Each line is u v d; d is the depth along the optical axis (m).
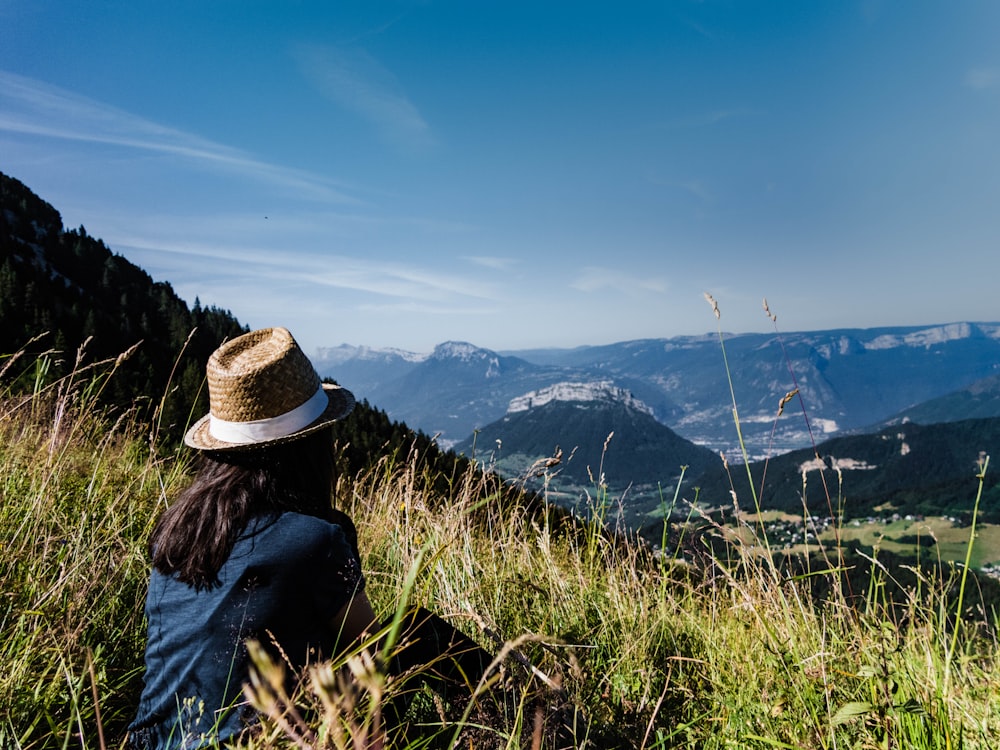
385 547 4.20
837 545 2.78
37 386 4.11
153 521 3.30
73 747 2.01
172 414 4.36
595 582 3.88
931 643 2.43
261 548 1.83
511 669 2.07
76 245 75.56
